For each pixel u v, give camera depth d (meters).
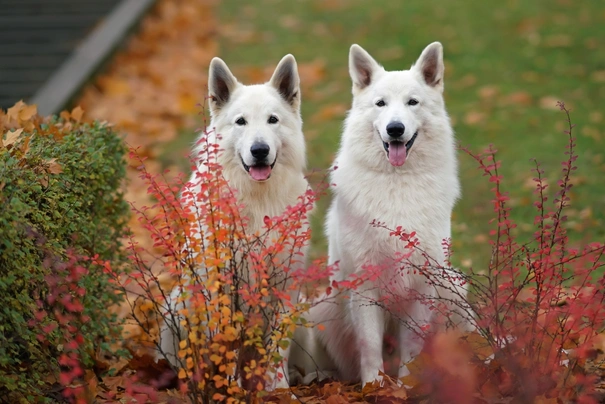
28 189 4.50
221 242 4.41
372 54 15.04
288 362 5.91
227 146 5.58
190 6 18.91
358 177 5.66
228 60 15.22
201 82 13.83
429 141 5.69
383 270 5.37
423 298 5.02
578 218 8.12
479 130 11.38
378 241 5.48
